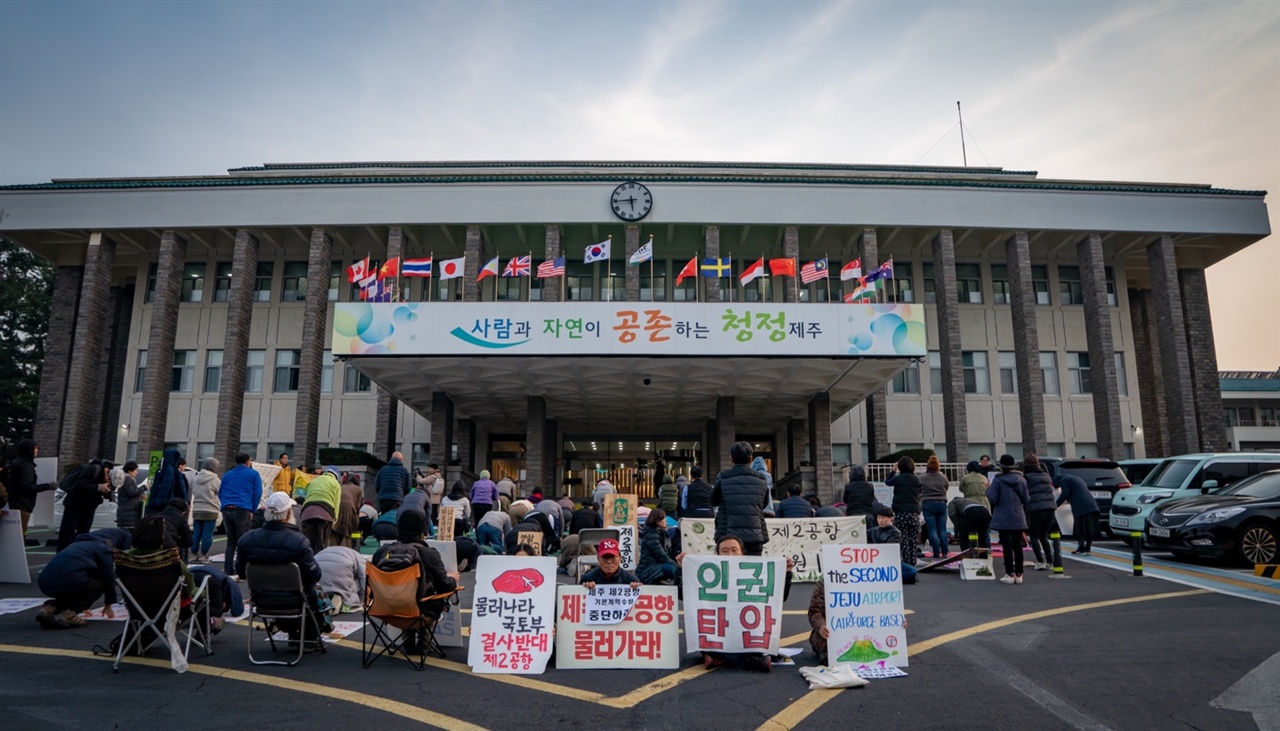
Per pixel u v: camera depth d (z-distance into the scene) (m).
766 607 7.97
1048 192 35.66
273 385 36.84
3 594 11.32
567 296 37.47
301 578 7.99
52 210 34.94
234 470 13.52
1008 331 38.09
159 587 7.71
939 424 36.97
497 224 34.72
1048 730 6.05
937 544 14.90
